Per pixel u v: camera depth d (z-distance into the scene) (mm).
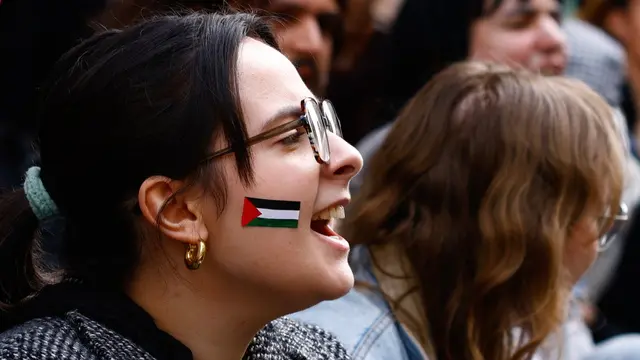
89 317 3791
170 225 3785
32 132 7656
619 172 5484
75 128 3805
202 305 3902
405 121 5551
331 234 4000
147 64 3750
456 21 8148
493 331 5277
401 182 5441
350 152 3936
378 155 5598
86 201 3865
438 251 5305
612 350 6715
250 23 4020
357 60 8242
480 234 5262
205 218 3799
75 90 3801
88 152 3787
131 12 6176
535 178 5289
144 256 3906
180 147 3709
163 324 3908
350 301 5234
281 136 3793
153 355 3791
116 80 3738
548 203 5285
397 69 8242
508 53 8234
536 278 5262
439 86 5570
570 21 9750
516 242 5203
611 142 5461
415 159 5406
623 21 10695
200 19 3912
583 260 5539
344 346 4840
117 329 3787
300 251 3812
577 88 5598
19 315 3928
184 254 3854
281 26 6746
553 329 5324
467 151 5332
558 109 5379
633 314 8852
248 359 4172
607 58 9414
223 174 3750
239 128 3732
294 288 3842
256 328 3994
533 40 8250
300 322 4680
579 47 9312
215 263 3832
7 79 7613
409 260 5359
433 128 5426
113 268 3902
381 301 5281
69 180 3873
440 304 5309
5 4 7582
